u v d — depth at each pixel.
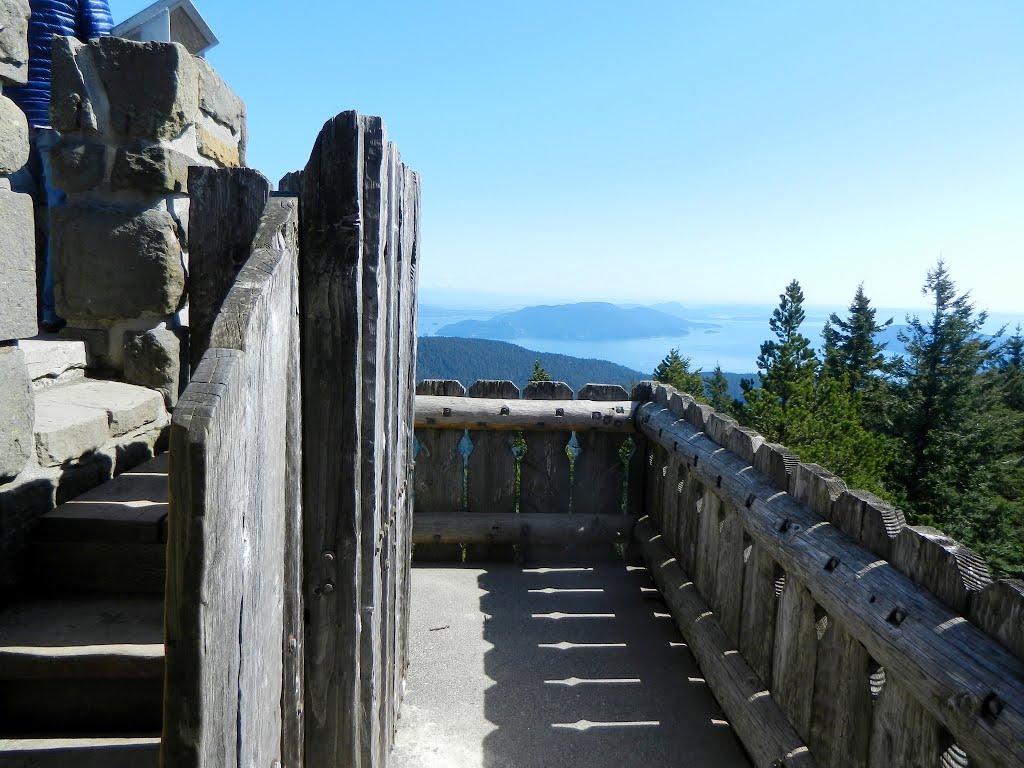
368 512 1.96
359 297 1.80
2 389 1.79
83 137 2.83
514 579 4.57
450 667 3.46
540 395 4.91
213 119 3.48
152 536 2.13
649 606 4.20
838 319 40.62
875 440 24.52
